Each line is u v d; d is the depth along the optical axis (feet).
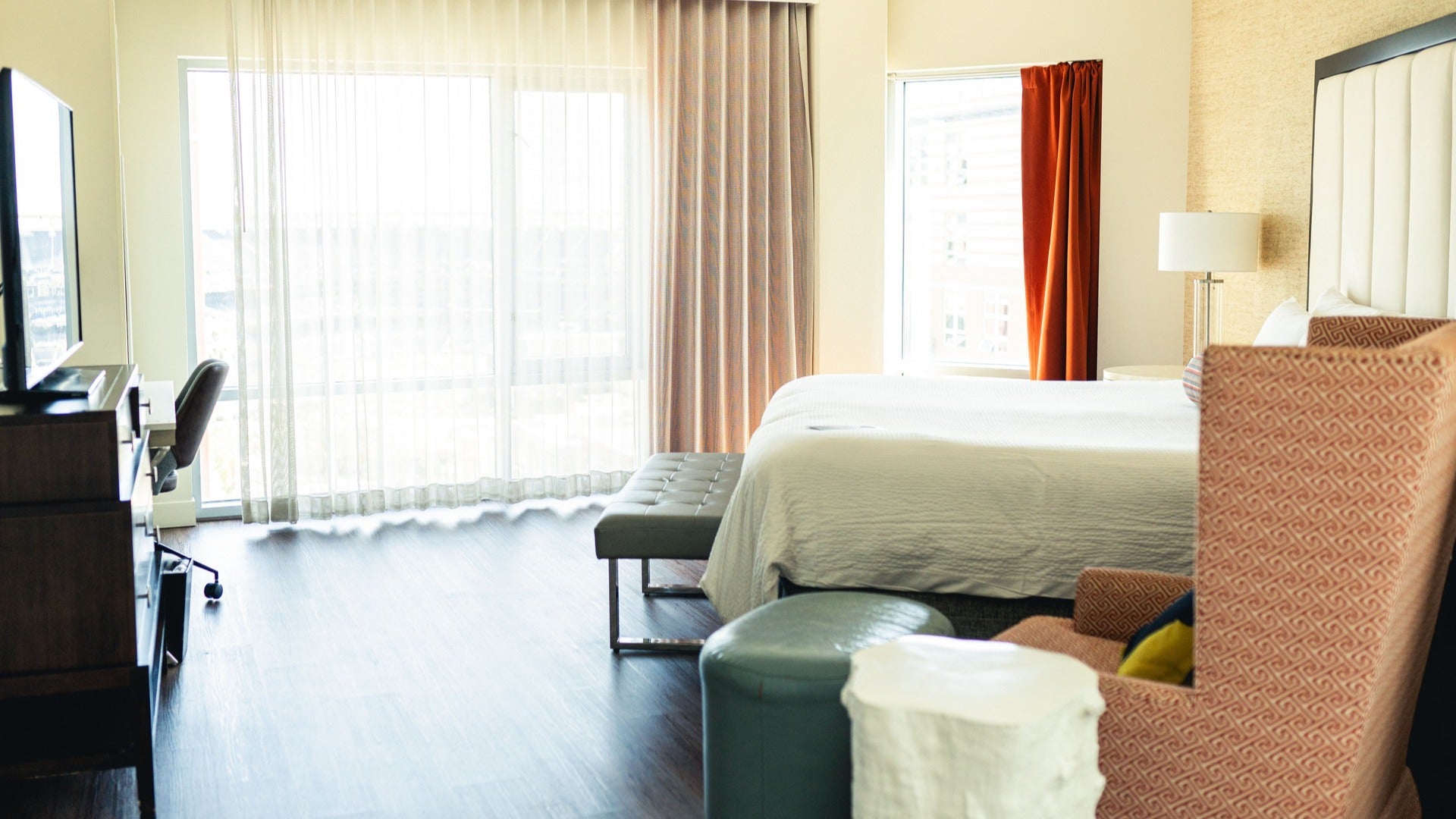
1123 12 20.01
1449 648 8.65
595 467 19.43
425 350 18.13
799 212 20.20
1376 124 14.03
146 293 17.42
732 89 19.47
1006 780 5.59
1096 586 8.48
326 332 17.48
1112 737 6.31
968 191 21.75
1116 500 10.04
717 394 19.86
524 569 15.43
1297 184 16.70
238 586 14.73
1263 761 5.95
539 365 18.78
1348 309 13.24
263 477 17.46
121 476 8.98
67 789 9.34
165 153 17.28
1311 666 5.77
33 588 8.78
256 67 16.88
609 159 18.83
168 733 10.40
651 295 19.31
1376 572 5.56
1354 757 5.80
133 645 8.95
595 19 18.58
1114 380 15.93
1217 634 5.96
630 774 9.52
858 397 13.93
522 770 9.59
